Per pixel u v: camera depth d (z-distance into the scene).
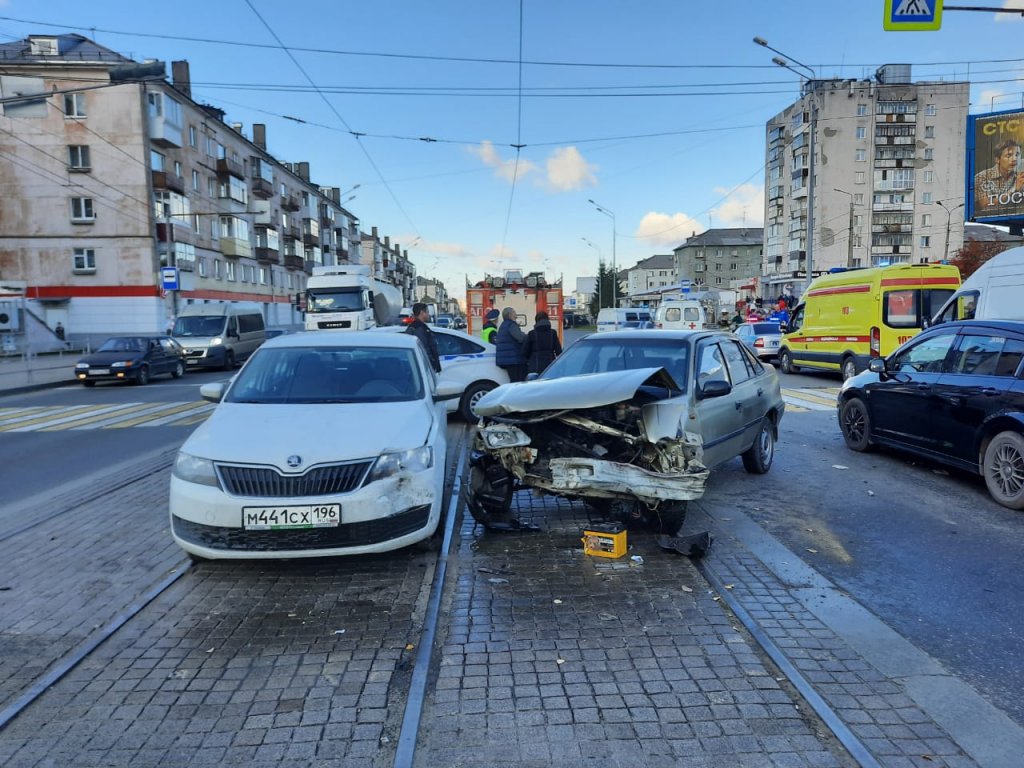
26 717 3.04
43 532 5.66
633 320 42.00
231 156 50.53
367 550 4.46
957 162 65.81
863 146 65.31
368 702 3.14
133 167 37.62
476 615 4.03
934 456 7.18
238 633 3.84
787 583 4.46
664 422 5.10
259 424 4.91
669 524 5.16
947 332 7.37
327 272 25.41
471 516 5.98
